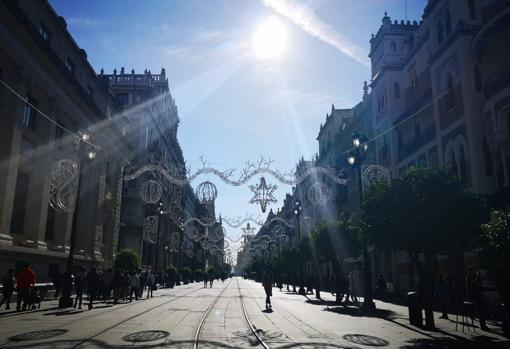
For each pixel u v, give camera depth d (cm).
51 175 2544
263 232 9106
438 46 2620
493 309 1781
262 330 1325
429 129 2802
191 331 1267
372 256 3966
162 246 6675
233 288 5122
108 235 3838
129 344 1012
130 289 2575
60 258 2745
